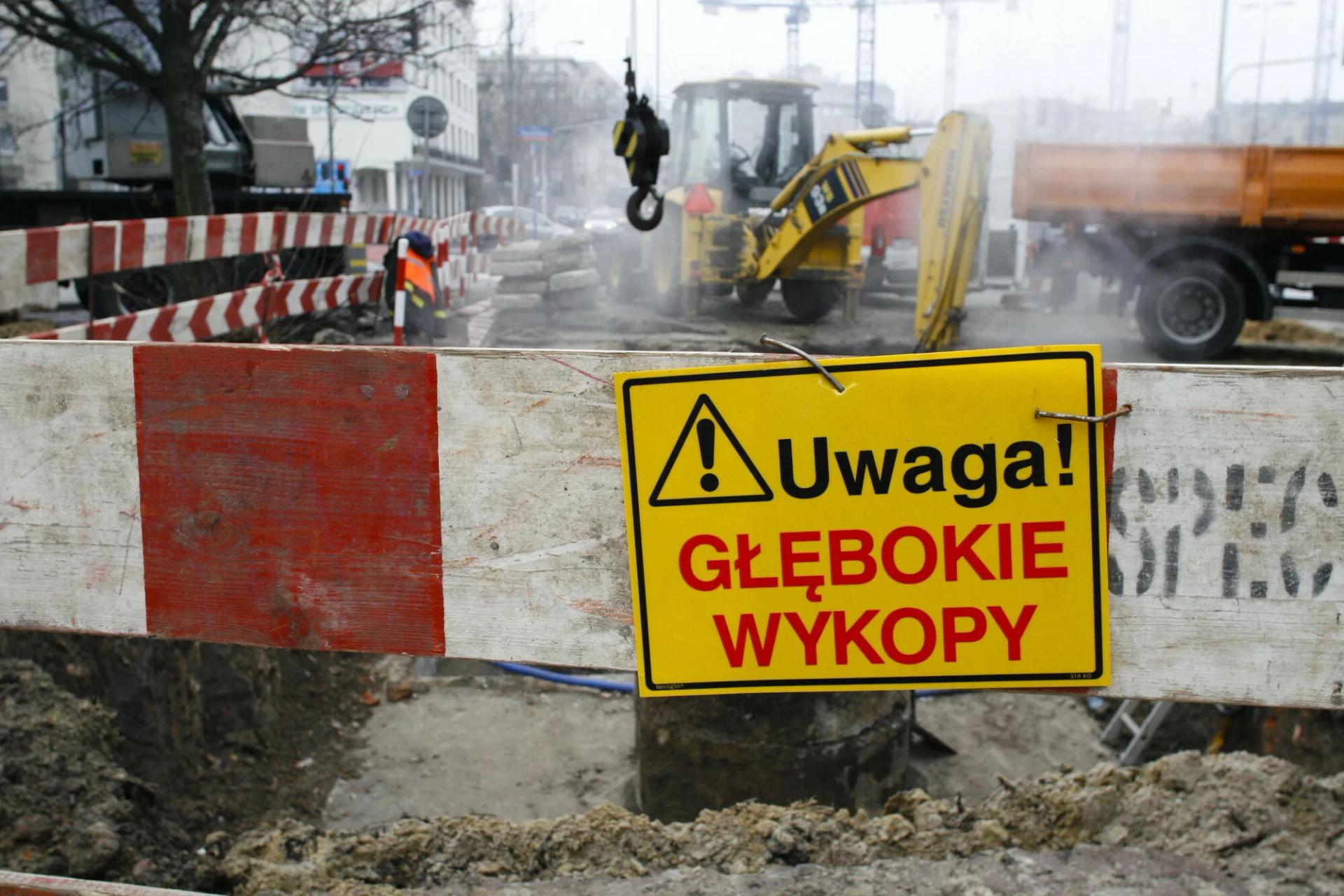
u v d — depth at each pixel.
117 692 6.49
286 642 3.02
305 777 7.42
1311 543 2.68
